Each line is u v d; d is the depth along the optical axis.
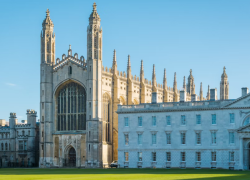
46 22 154.62
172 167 122.94
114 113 152.00
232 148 115.88
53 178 73.12
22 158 166.00
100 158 142.75
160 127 125.56
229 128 116.75
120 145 130.25
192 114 121.81
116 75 153.00
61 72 151.12
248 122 115.44
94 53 145.62
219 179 69.38
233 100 116.88
